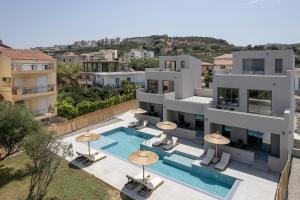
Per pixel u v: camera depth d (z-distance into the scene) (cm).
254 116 2064
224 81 2427
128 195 1655
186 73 3222
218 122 2278
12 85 3025
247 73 2570
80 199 1611
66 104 3694
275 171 1956
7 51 3161
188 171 2122
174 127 2559
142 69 8369
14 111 1859
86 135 2262
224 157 2112
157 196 1641
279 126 1939
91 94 4738
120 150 2631
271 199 1599
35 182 1609
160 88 3378
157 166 2223
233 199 1600
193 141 2647
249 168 2012
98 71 6100
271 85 2148
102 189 1736
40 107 3441
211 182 1938
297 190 1588
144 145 2562
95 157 2233
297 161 2003
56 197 1628
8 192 1712
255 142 2255
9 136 1800
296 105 3625
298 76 4831
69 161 2197
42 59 3328
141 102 3522
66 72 5925
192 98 3228
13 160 2233
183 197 1628
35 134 1559
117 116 3838
